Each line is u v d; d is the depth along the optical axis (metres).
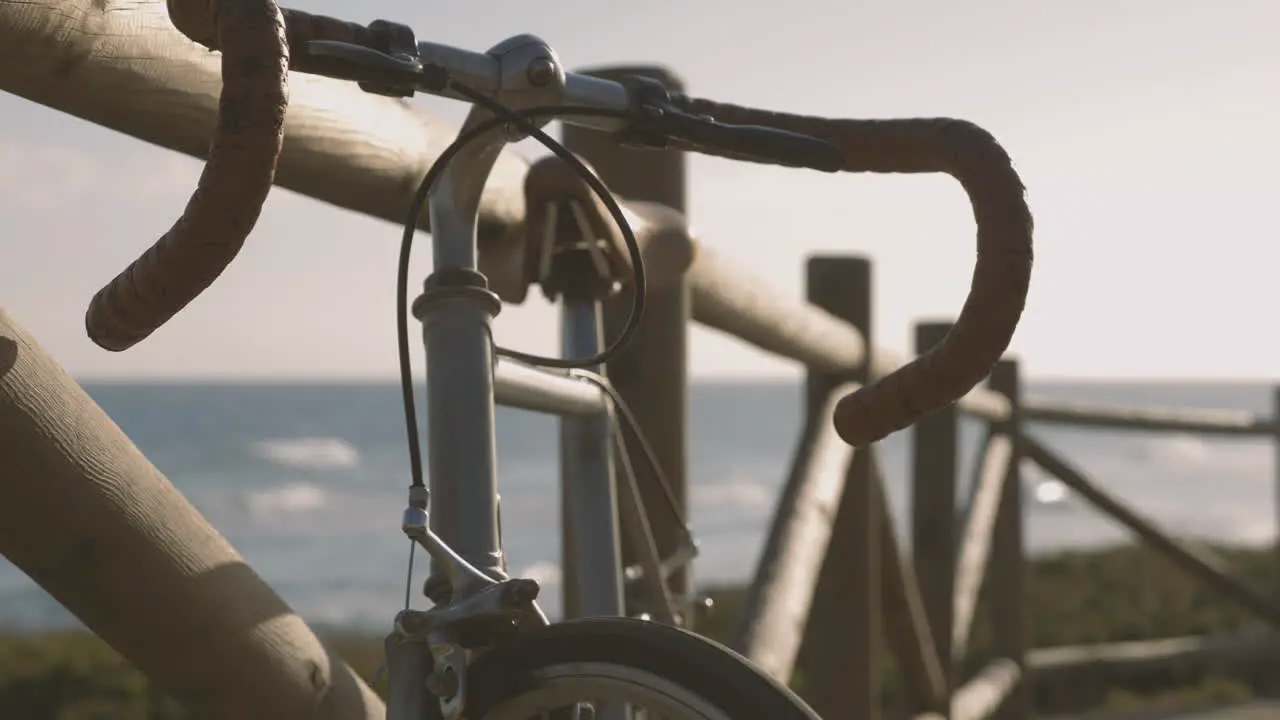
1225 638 6.06
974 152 0.78
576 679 0.68
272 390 127.00
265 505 48.09
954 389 0.73
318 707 1.00
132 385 133.00
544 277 1.13
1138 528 4.86
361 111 1.12
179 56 0.90
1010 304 0.72
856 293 2.64
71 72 0.82
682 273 1.27
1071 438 76.44
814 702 2.56
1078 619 9.48
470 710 0.70
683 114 0.81
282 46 0.54
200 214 0.53
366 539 41.06
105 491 0.83
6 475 0.78
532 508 45.44
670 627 0.68
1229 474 65.81
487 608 0.69
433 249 0.83
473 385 0.79
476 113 0.79
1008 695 4.30
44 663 7.81
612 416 1.13
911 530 3.39
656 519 1.74
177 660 0.90
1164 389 149.38
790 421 103.44
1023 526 4.33
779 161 0.84
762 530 45.50
